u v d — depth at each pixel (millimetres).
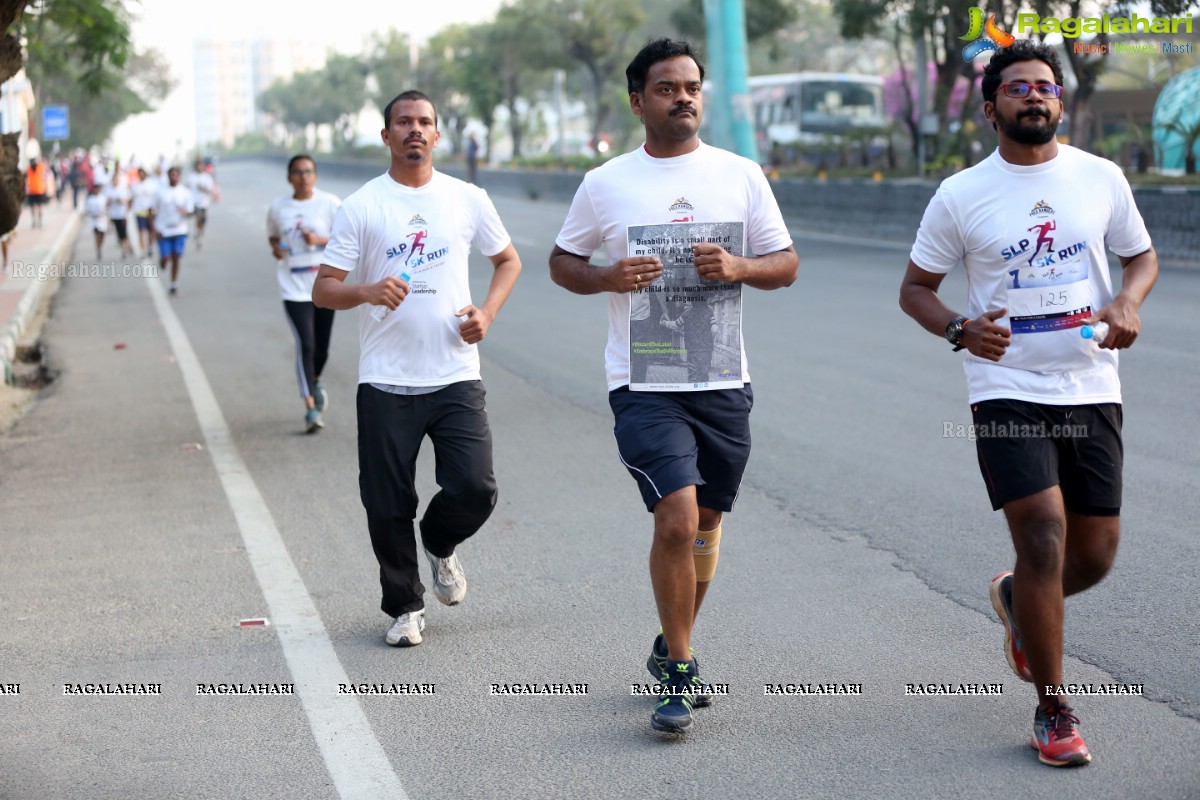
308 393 10484
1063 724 4227
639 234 4719
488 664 5387
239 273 25188
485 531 7457
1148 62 33219
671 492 4574
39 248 29734
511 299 19062
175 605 6309
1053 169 4340
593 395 11703
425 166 5645
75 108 65688
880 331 14258
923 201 25500
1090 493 4398
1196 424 9125
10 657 5648
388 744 4637
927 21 27562
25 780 4422
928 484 7969
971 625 5602
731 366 4781
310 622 6008
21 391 13367
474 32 64812
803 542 6934
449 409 5621
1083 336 4262
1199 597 5730
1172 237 19750
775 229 4797
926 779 4172
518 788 4246
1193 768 4148
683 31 38094
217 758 4562
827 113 42969
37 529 7840
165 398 12422
